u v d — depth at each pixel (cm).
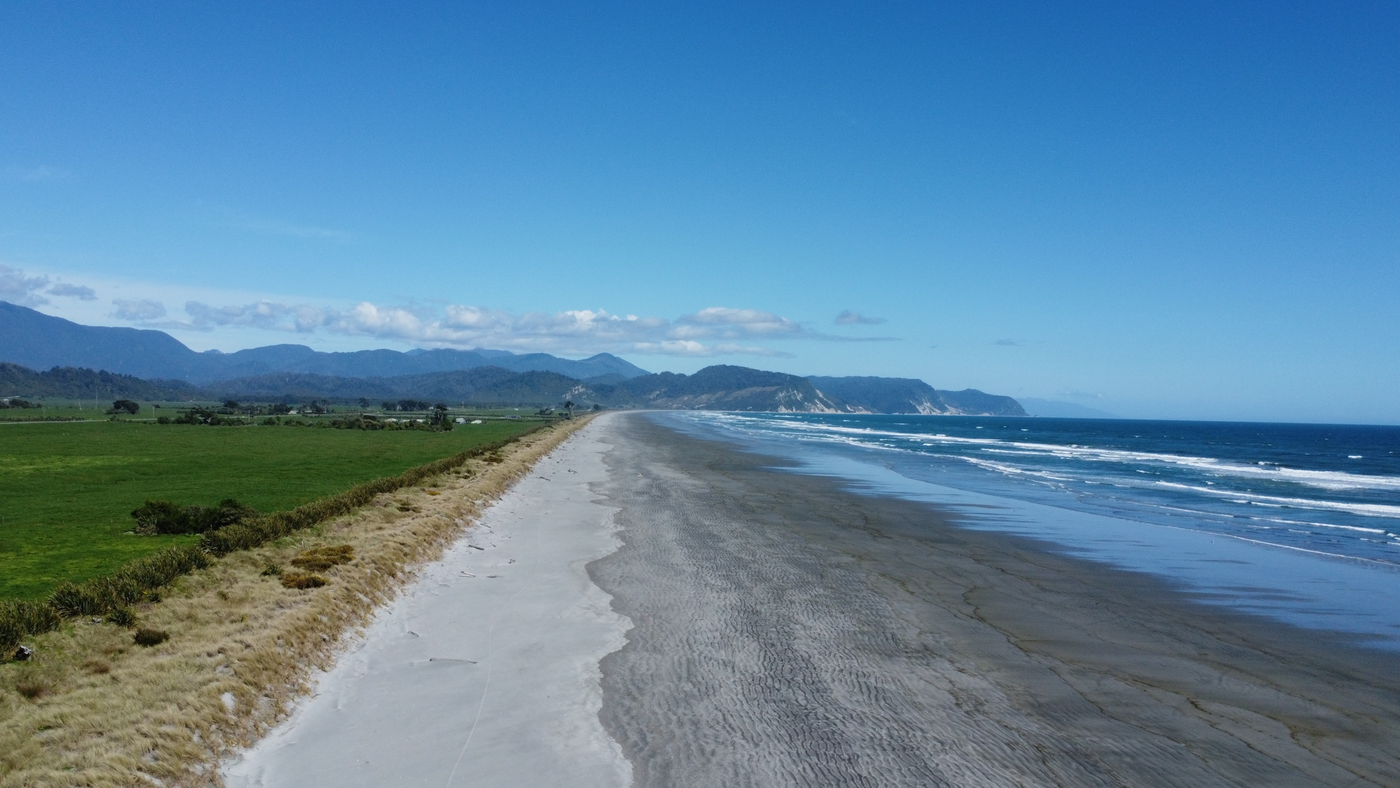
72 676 1057
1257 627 1700
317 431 8225
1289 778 991
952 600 1862
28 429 7481
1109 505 3753
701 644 1482
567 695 1226
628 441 8806
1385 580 2191
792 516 3145
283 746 1036
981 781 965
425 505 2602
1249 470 6209
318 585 1545
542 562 2184
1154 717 1179
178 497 2984
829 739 1078
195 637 1231
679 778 966
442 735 1080
